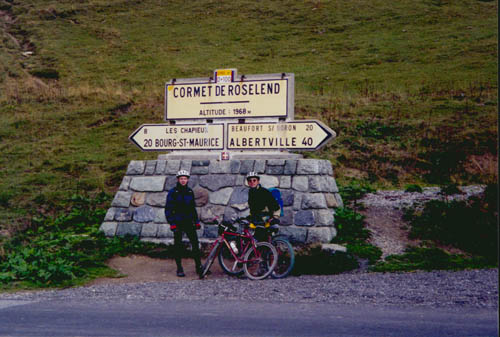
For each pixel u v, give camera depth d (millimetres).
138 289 8617
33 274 9406
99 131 23516
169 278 10047
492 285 8086
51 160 20453
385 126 21953
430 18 43562
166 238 12516
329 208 12234
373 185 16969
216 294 8023
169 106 13570
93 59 39031
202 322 6102
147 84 32625
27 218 14828
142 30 45812
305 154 19500
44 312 6773
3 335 5641
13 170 19547
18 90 29766
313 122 12469
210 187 12609
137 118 24766
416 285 8242
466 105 24000
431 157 18891
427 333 5488
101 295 8125
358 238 11602
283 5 50375
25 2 52969
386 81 30328
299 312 6594
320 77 32594
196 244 10180
